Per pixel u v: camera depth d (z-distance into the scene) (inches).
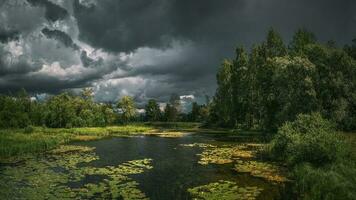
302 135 1056.8
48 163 1106.1
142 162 1127.6
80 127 3117.6
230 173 926.4
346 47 1968.5
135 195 697.6
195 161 1139.3
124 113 4197.8
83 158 1222.9
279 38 2257.6
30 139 1696.6
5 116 2652.6
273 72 1910.7
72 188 759.7
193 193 715.4
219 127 3412.9
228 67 3026.6
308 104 1519.4
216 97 3179.1
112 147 1601.9
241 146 1556.3
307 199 654.5
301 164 884.6
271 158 1172.5
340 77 1512.1
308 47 1716.3
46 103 3395.7
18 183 804.0
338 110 1460.4
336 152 873.5
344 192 590.6
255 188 748.6
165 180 845.2
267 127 2021.4
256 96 2336.4
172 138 2132.1
